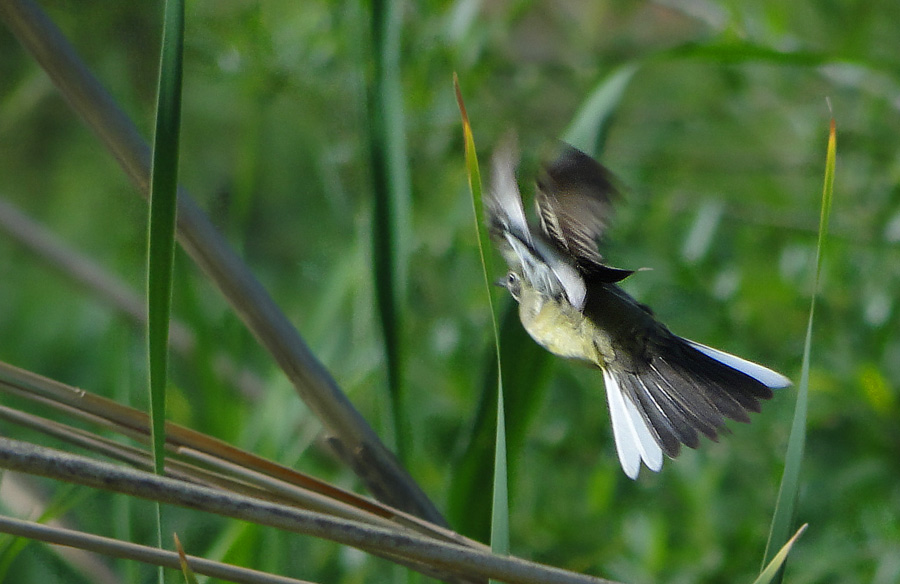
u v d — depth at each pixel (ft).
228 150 27.66
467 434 25.73
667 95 27.07
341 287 26.48
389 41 25.84
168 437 25.45
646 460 25.50
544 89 26.91
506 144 25.39
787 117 26.99
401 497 25.67
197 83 27.37
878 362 26.53
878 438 26.48
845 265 26.66
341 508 25.40
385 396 25.77
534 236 25.35
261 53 26.76
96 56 27.20
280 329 25.63
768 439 26.55
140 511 26.73
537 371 25.76
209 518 26.76
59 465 25.12
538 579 25.18
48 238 26.89
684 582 26.37
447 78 26.78
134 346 26.86
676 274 26.63
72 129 29.17
